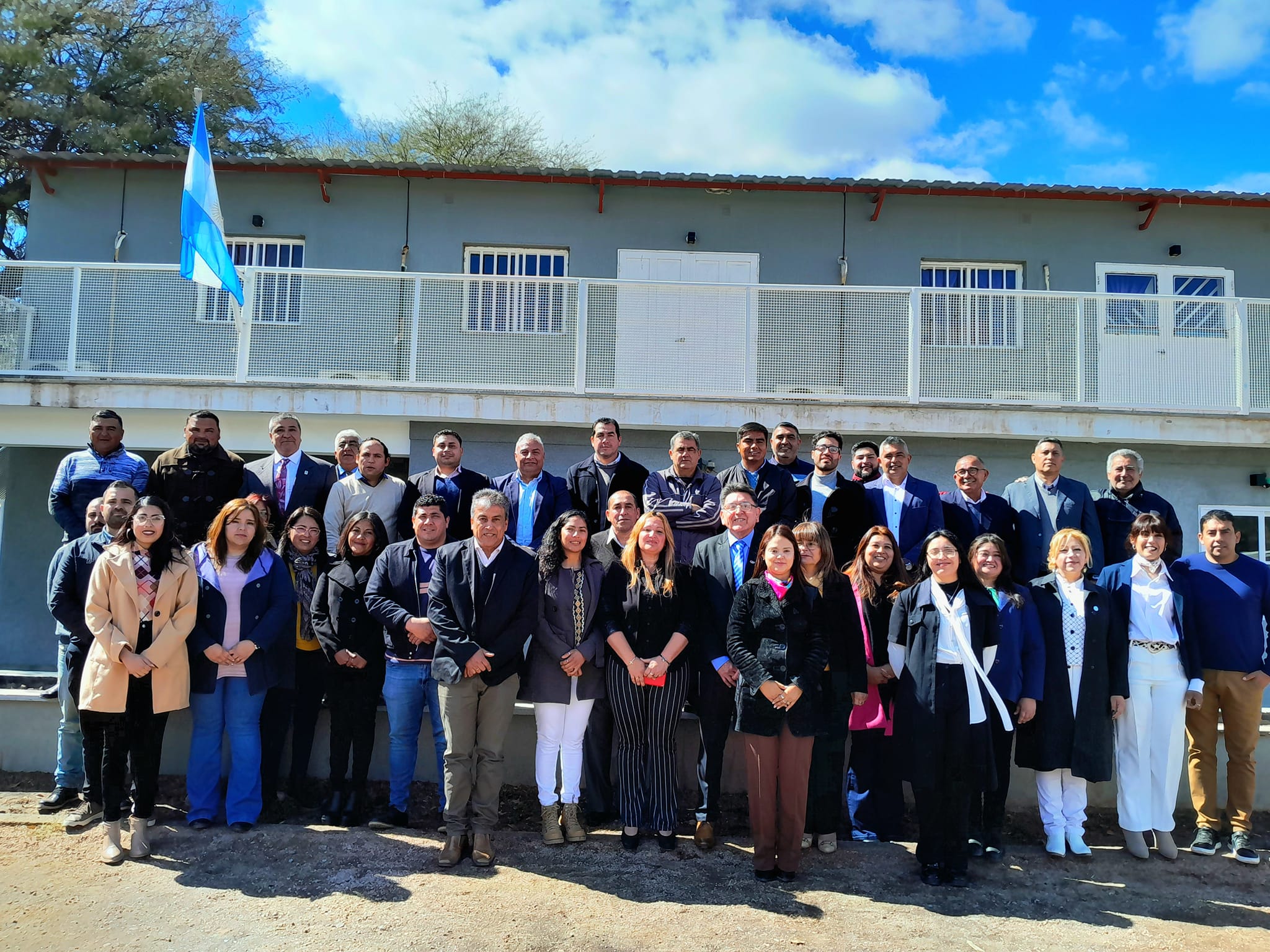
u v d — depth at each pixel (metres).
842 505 5.97
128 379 8.95
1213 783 5.49
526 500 6.26
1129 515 6.28
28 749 6.26
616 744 5.26
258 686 5.30
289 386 9.00
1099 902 4.71
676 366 9.25
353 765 5.45
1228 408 9.33
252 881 4.60
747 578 5.14
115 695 4.81
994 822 5.19
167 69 19.59
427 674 5.36
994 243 11.96
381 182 11.79
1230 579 5.50
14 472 10.71
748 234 11.91
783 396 9.19
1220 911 4.64
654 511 5.29
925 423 9.17
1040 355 9.42
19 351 8.98
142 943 3.96
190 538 6.02
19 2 16.92
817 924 4.30
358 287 9.30
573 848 5.13
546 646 5.16
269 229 11.71
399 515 6.17
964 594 5.03
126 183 11.67
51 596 5.30
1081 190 11.39
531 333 10.01
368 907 4.32
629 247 11.84
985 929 4.34
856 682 4.90
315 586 5.63
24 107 16.84
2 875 4.63
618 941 4.07
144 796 4.86
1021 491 6.24
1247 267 12.03
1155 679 5.38
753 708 4.74
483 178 11.61
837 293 9.37
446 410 9.05
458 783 4.85
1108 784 6.17
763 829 4.76
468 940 4.04
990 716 5.15
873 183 11.34
